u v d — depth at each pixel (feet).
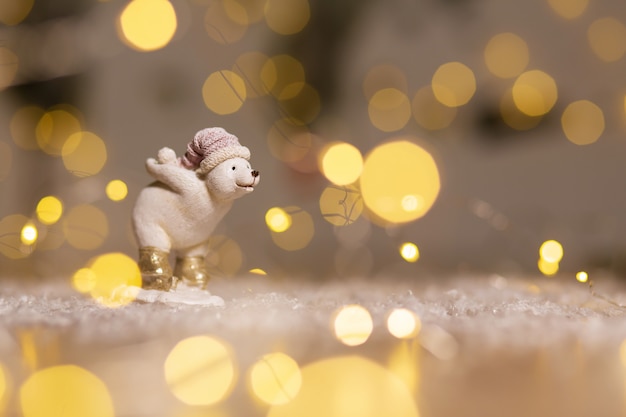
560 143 3.30
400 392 1.21
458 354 1.38
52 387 1.23
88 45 3.21
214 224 1.80
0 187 3.26
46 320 1.57
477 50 3.41
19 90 3.34
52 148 3.26
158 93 3.44
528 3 3.34
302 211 2.91
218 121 3.39
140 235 1.78
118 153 3.43
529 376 1.28
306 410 1.12
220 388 1.23
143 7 2.65
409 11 3.50
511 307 1.71
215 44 3.34
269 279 2.42
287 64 3.34
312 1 3.41
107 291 1.88
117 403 1.16
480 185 3.37
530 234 2.61
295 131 3.06
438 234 3.14
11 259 2.57
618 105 3.18
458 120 3.41
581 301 1.81
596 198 3.22
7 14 3.11
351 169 2.63
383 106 3.41
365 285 2.22
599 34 3.22
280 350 1.38
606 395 1.21
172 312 1.64
